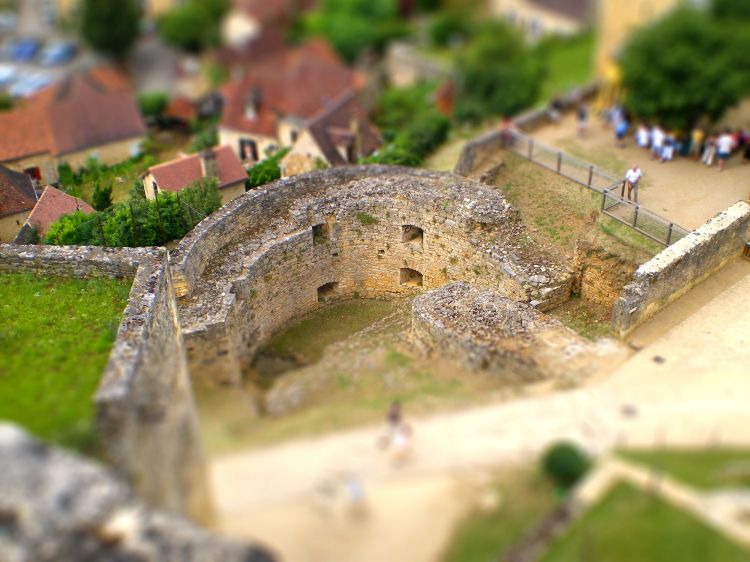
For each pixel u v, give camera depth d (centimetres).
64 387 2244
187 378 2681
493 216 3412
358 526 1941
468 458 2153
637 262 3231
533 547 1881
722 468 2095
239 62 8962
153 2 10850
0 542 1559
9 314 2725
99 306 2769
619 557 1845
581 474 2033
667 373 2619
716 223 3178
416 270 3722
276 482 2075
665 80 4809
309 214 3550
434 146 4634
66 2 10525
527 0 10344
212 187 3634
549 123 4741
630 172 3644
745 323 2917
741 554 1830
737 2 7131
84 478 1639
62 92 6306
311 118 5325
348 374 2789
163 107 5928
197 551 1575
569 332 2881
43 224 3500
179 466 2036
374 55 10194
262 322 3431
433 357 2923
